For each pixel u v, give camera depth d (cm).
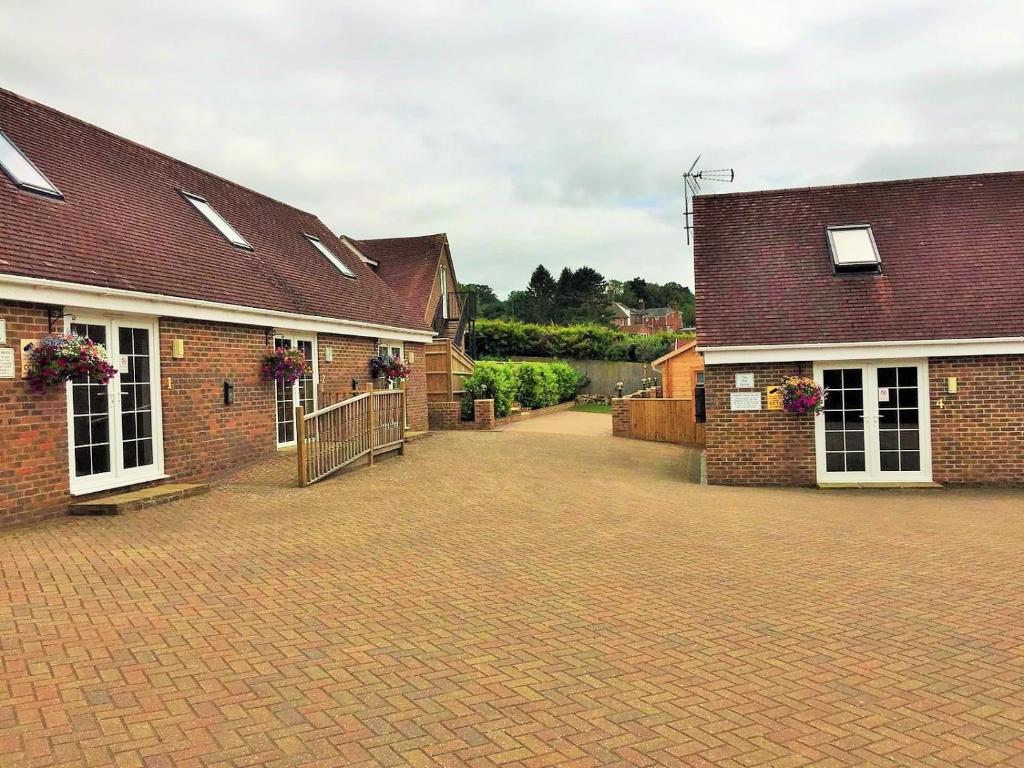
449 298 3538
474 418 2302
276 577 669
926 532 954
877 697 443
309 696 430
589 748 378
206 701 421
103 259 1052
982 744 387
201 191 1641
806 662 496
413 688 445
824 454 1462
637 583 680
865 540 894
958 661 500
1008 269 1521
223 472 1268
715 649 518
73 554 739
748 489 1416
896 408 1450
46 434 930
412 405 2061
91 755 361
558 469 1502
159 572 677
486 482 1258
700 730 399
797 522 1019
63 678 447
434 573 696
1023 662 499
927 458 1444
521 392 3081
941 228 1631
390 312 1977
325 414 1241
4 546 771
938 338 1409
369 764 359
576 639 533
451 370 2381
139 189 1378
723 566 749
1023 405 1415
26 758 356
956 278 1523
